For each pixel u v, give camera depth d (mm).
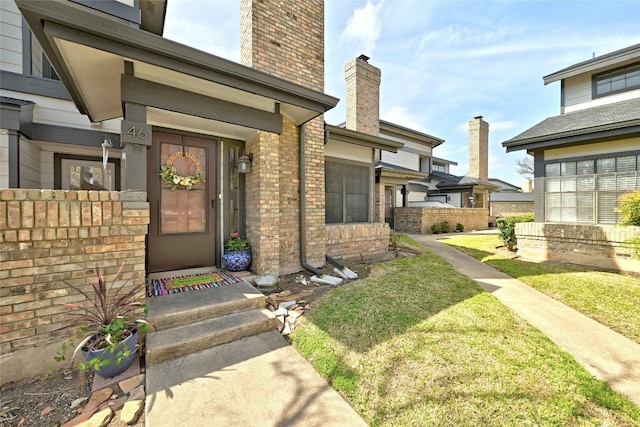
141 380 2297
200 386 2197
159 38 2836
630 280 5121
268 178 4547
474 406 1977
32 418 1916
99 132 5785
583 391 2133
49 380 2305
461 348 2699
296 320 3297
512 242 8234
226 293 3514
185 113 3578
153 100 3309
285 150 5082
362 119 11266
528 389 2145
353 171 6863
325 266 5605
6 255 2232
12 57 5074
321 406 2014
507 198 19172
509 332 3055
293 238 5191
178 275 4266
